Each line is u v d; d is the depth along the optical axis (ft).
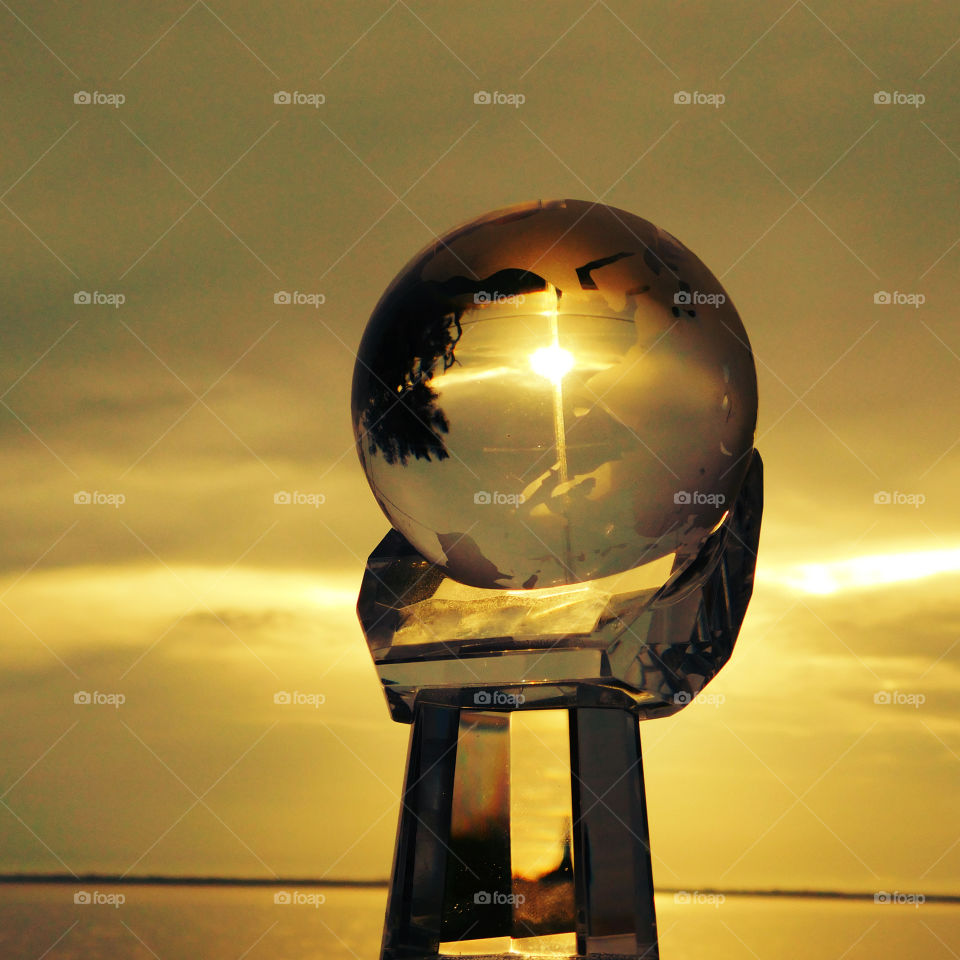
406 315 3.12
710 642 3.13
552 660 2.95
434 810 3.19
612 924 2.91
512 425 2.95
